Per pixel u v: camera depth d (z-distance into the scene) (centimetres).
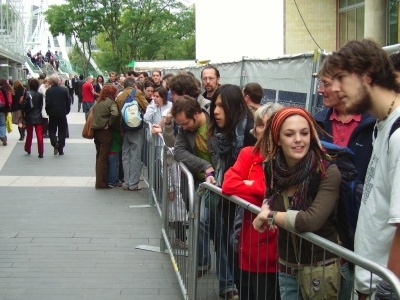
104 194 822
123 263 518
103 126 835
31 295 441
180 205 439
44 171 1027
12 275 483
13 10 3869
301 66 536
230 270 381
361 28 1223
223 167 391
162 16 5181
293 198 256
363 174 336
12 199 786
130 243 580
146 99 955
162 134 631
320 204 243
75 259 528
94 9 5250
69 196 808
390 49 332
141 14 5138
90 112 852
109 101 838
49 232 618
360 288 238
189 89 532
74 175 986
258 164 326
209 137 397
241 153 333
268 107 345
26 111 1197
